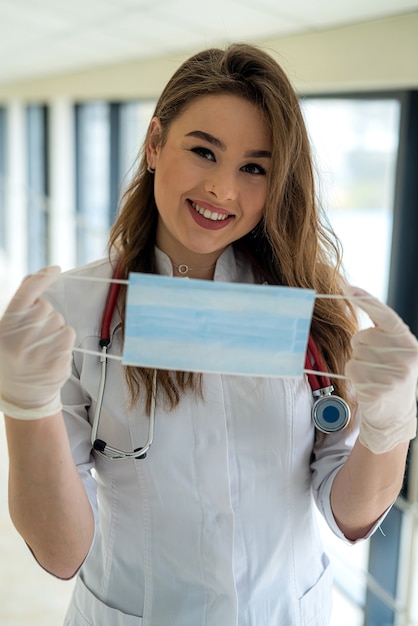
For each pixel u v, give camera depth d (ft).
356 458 3.22
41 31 11.43
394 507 8.32
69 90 17.66
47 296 3.43
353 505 3.25
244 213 3.21
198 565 3.30
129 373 3.24
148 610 3.35
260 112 3.09
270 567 3.40
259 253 3.79
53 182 21.59
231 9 7.87
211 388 3.31
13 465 2.89
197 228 3.17
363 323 3.82
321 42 8.34
